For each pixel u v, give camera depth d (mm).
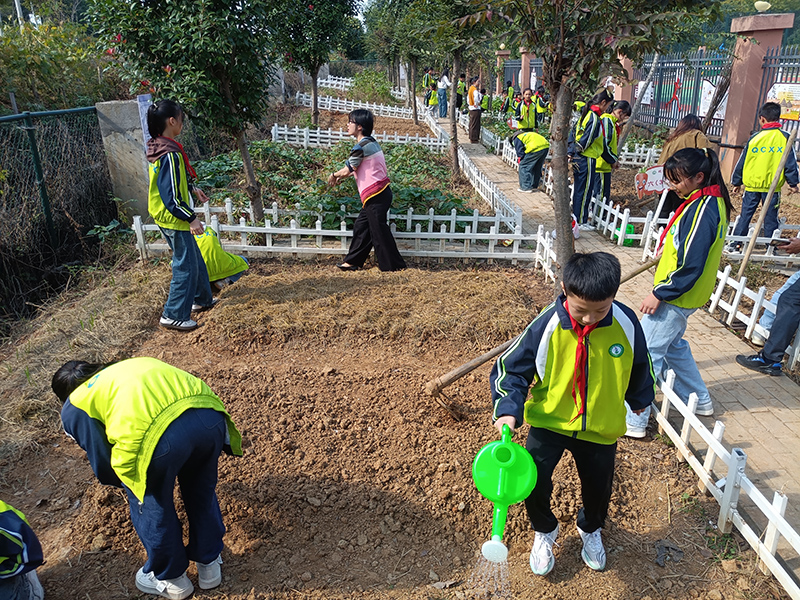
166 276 6738
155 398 2697
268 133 17719
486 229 8781
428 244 7922
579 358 2668
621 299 6562
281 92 23062
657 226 8242
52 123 7781
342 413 4316
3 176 6707
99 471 2783
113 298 6305
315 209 8141
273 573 3150
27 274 7145
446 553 3320
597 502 3021
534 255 7504
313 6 17734
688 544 3369
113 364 2871
